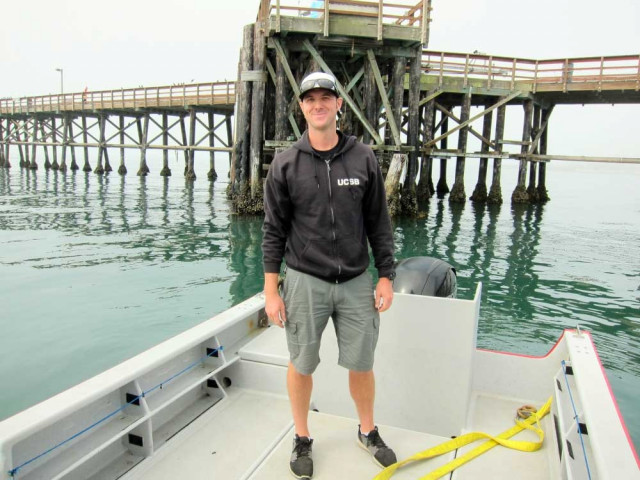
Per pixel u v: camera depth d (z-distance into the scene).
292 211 2.23
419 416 2.82
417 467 2.36
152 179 33.81
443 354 2.72
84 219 15.70
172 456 2.43
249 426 2.71
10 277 8.87
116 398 2.34
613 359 5.86
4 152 44.03
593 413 1.92
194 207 19.05
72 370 5.34
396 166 14.91
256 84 14.76
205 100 27.89
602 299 8.37
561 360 3.03
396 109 15.05
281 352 3.08
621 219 19.22
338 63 16.09
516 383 3.16
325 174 2.12
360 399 2.40
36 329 6.46
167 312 7.16
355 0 13.55
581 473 1.89
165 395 2.57
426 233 14.17
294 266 2.22
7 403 4.67
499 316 7.34
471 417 2.89
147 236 12.99
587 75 19.81
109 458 2.35
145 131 33.31
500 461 2.40
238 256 10.85
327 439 2.57
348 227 2.16
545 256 11.73
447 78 20.48
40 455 1.94
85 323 6.68
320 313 2.23
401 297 2.73
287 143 14.36
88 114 37.34
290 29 13.23
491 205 22.14
